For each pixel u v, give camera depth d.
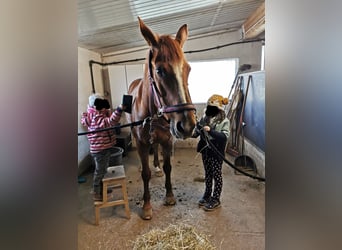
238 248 1.82
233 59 4.37
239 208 2.39
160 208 2.42
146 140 2.14
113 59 4.35
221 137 2.27
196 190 2.83
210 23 3.58
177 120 1.76
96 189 2.33
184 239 1.64
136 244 1.66
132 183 3.09
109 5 1.97
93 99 2.39
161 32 3.46
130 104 2.31
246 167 3.36
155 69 1.79
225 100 2.38
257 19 3.01
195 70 4.46
